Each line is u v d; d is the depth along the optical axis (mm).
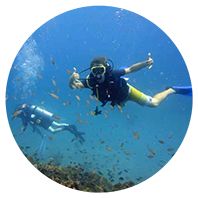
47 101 7242
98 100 3689
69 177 3441
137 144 5875
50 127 4750
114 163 4422
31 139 5277
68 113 7332
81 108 7430
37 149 4793
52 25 9195
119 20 10070
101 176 3652
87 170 3865
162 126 7109
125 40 10539
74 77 3596
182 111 7215
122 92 3652
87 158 4539
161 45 8742
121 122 7258
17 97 5258
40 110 4613
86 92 8039
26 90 5727
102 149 5203
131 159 4715
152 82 8336
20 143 4984
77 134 4875
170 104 7336
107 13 9805
